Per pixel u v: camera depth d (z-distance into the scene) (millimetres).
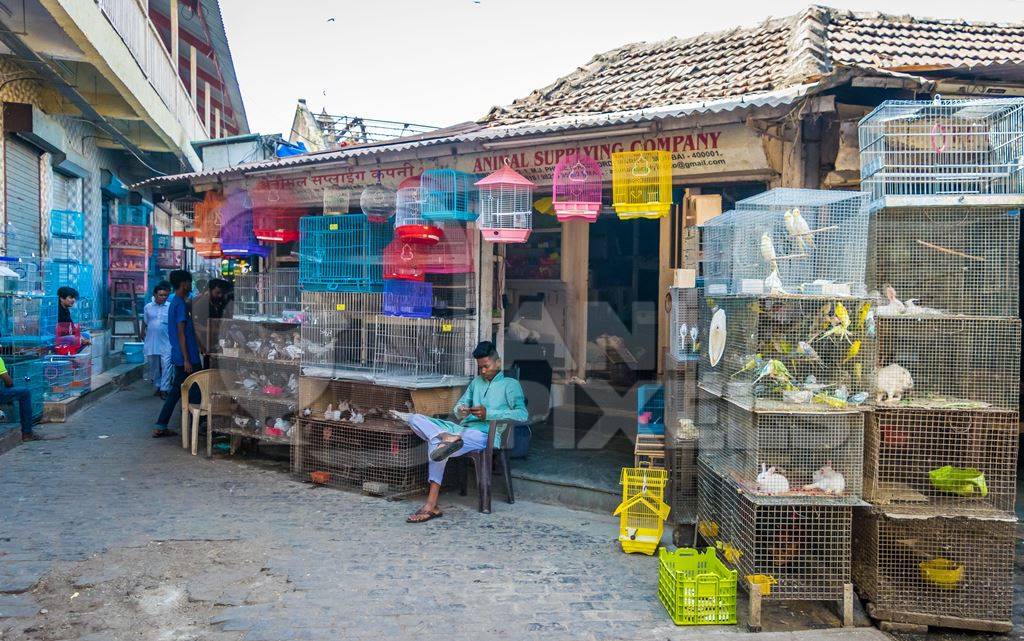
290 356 7020
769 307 3975
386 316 6477
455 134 6367
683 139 5211
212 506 5699
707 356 4750
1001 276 3967
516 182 5562
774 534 3930
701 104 5051
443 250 6434
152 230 16094
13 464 6781
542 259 9117
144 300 14148
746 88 6180
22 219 9570
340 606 3934
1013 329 3898
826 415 3873
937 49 7445
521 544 4961
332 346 6656
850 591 3840
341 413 6445
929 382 4004
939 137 4125
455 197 6152
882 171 4012
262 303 7879
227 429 7340
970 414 3871
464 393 6266
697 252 5172
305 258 6988
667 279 7176
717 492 4617
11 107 8945
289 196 7672
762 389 3977
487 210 6039
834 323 3941
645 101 6848
